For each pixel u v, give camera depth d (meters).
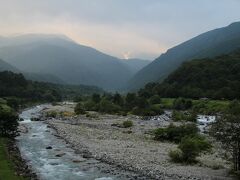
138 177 42.81
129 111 145.00
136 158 52.66
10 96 187.62
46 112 140.25
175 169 45.97
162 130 70.38
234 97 169.75
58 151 58.94
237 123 41.53
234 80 194.25
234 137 41.78
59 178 42.91
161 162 50.00
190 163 49.19
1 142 59.72
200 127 93.06
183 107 157.25
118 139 70.94
